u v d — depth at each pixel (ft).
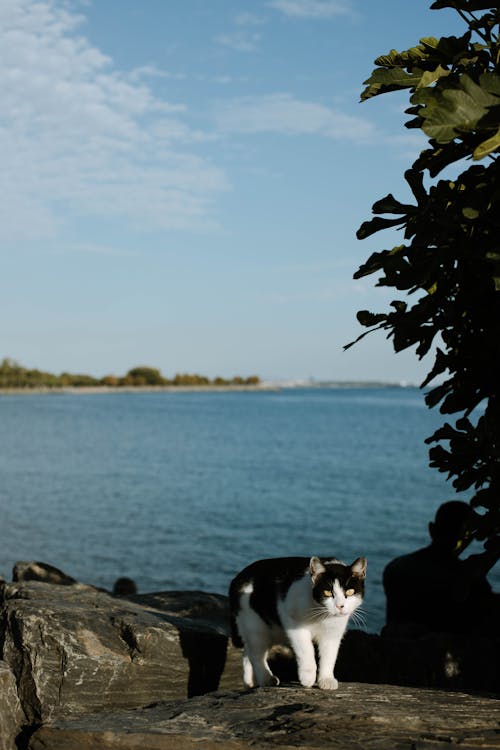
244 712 13.74
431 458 14.75
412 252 13.05
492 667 19.04
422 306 13.82
